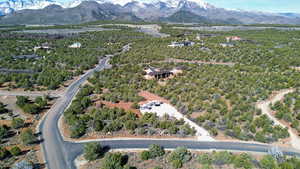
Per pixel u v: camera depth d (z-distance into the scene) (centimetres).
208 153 3194
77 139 3528
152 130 3769
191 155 3114
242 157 2909
